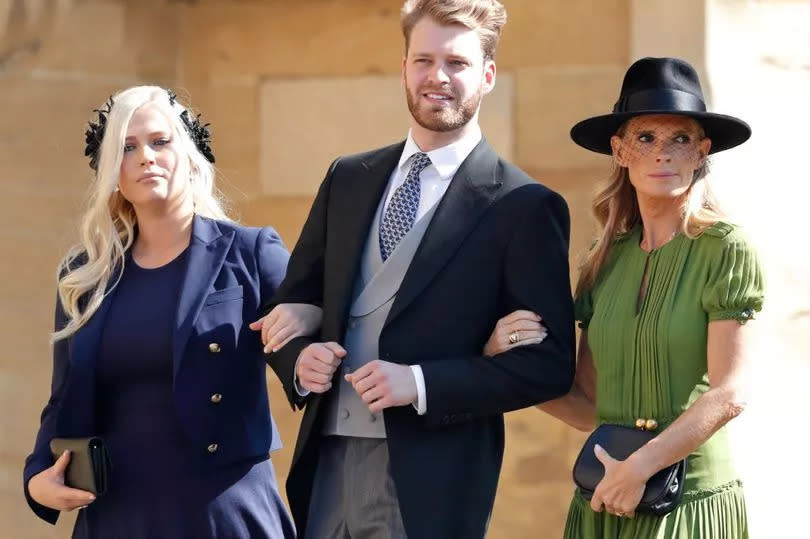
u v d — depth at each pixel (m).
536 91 13.82
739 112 13.18
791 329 13.00
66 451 9.88
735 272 9.21
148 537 9.88
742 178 13.05
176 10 14.88
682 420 9.04
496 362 9.34
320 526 9.80
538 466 13.57
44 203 14.57
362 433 9.65
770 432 12.82
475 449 9.62
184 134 10.51
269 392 14.37
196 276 10.20
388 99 14.31
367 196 9.93
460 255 9.55
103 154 10.25
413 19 9.80
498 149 13.91
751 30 13.35
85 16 14.74
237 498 10.02
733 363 9.13
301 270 10.12
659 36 13.36
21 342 14.45
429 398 9.23
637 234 9.96
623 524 9.41
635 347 9.45
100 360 10.09
